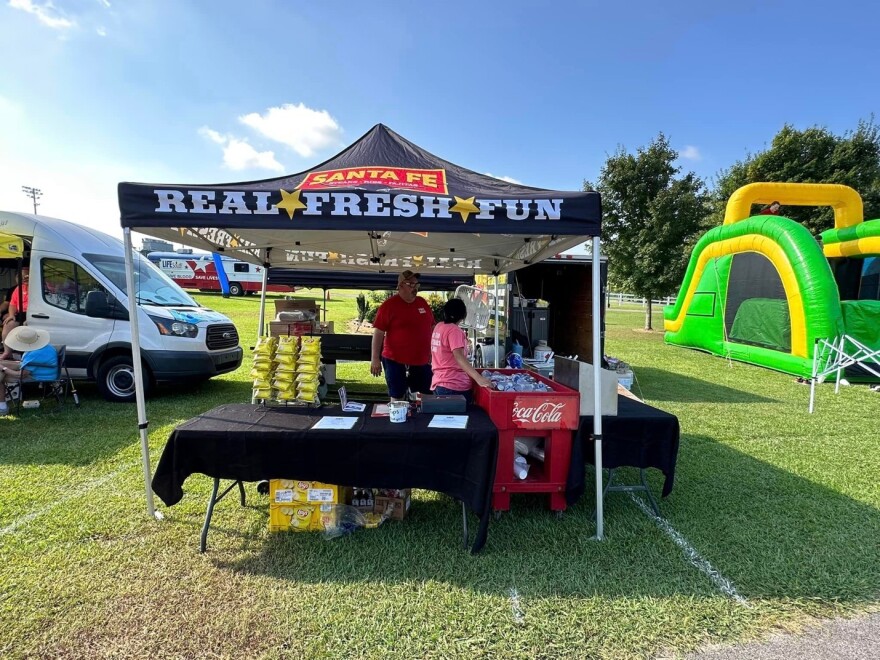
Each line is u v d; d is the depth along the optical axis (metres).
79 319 6.08
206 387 7.28
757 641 2.21
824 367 8.52
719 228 11.85
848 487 3.97
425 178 3.24
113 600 2.36
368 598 2.42
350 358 6.88
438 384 3.65
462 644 2.14
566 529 3.17
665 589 2.56
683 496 3.76
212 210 2.73
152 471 3.93
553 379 3.76
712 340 12.00
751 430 5.63
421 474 2.78
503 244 4.81
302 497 3.03
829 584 2.64
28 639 2.09
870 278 11.69
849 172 17.25
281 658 2.03
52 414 5.56
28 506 3.32
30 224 6.14
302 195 2.71
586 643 2.16
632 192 17.23
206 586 2.48
